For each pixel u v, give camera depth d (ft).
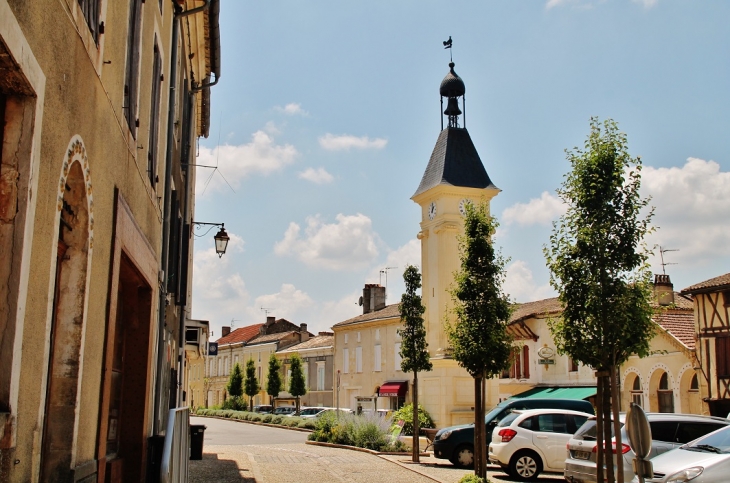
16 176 13.47
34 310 14.33
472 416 115.34
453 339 51.88
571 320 34.09
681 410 95.86
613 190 33.99
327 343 200.64
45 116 14.40
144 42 27.61
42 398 15.15
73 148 16.76
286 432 124.67
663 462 32.19
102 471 21.70
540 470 55.01
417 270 76.02
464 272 52.39
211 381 279.90
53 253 15.48
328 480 51.65
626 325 32.73
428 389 119.65
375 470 59.11
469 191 124.26
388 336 161.07
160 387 35.01
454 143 129.29
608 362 33.42
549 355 119.75
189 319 71.72
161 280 34.96
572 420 56.29
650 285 34.09
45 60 14.30
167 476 18.48
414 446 68.18
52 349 18.37
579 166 34.63
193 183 76.18
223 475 52.85
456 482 51.16
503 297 52.21
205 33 50.96
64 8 15.52
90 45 17.92
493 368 50.29
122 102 22.81
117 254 22.58
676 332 99.04
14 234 13.33
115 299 22.49
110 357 22.12
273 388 182.70
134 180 26.13
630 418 27.20
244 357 255.29
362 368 171.32
